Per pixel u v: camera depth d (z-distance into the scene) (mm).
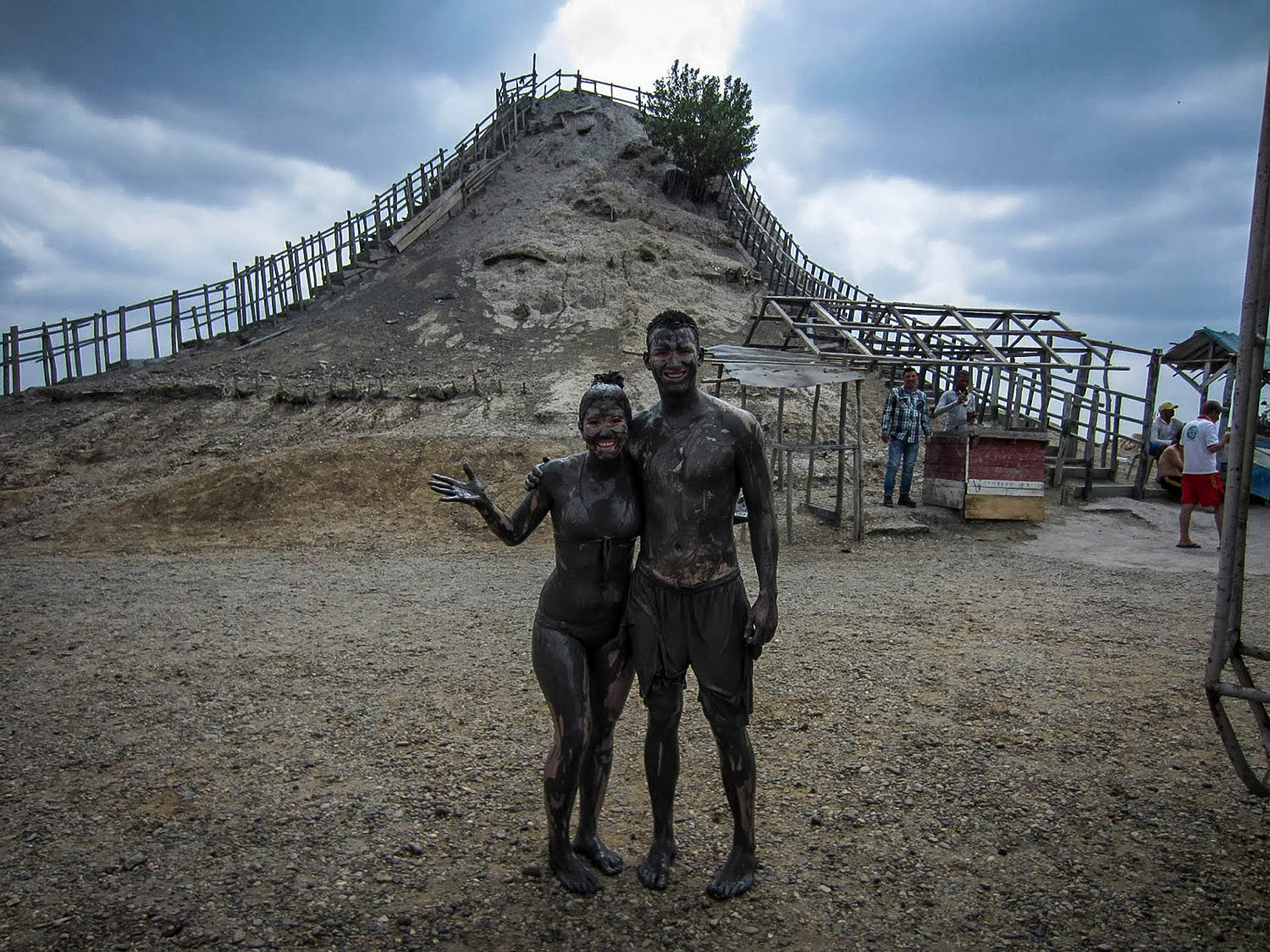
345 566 12078
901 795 4680
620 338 24984
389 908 3666
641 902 3723
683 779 4973
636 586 3852
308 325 27766
